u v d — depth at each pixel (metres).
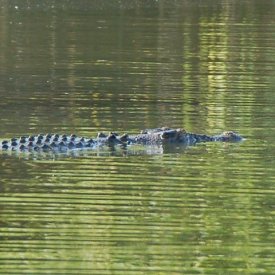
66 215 33.34
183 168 40.78
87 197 35.66
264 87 64.19
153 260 29.05
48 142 44.81
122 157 43.03
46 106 56.22
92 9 117.00
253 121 51.94
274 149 44.94
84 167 40.81
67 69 72.38
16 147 44.44
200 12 115.69
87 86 64.31
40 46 84.81
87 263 28.78
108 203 34.94
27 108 55.47
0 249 29.75
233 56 80.56
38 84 64.94
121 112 54.47
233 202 35.28
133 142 46.25
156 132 47.12
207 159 42.72
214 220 32.94
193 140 46.72
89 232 31.53
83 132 48.81
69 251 29.72
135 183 37.94
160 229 31.97
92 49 83.75
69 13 112.19
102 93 61.38
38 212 33.62
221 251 29.92
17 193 36.06
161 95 60.72
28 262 28.72
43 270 28.08
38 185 37.38
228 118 52.69
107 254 29.47
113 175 39.31
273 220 33.06
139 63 76.19
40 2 123.56
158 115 53.66
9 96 59.72
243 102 58.06
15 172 39.69
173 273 28.03
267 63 76.50
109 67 73.75
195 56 80.50
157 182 38.16
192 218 33.28
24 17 107.06
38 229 31.70
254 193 36.69
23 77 68.19
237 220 33.03
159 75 69.94
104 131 49.12
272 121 51.84
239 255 29.64
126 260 28.83
